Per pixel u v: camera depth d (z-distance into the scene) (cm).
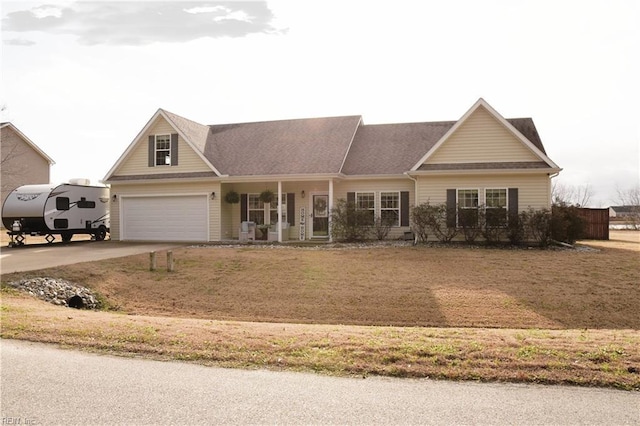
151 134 2480
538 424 432
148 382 538
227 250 1936
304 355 632
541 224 1938
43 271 1391
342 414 454
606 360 594
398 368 575
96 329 770
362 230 2233
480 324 1095
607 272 1443
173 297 1341
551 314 1137
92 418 446
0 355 641
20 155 3888
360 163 2417
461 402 480
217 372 572
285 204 2438
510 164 2066
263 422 438
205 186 2389
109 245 2238
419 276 1441
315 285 1395
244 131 2759
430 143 2481
